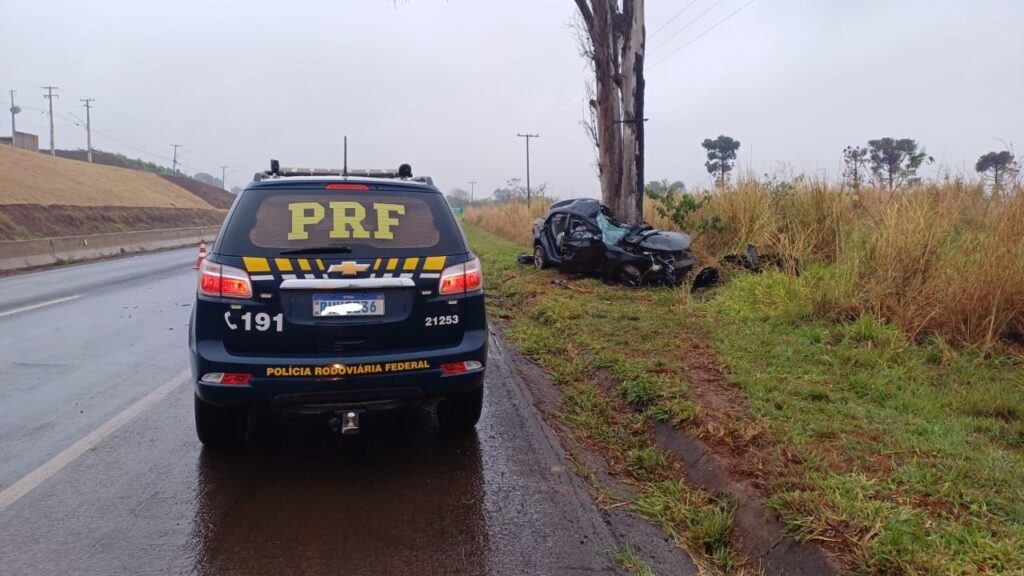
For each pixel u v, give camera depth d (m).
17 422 5.00
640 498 3.81
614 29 12.03
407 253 3.99
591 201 11.50
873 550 2.90
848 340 6.03
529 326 8.15
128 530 3.44
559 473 4.19
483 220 35.94
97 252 19.83
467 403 4.65
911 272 6.57
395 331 3.92
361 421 5.12
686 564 3.19
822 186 9.97
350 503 3.77
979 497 3.23
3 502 3.73
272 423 5.04
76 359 6.84
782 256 8.74
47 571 3.05
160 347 7.39
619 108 12.30
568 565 3.17
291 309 3.78
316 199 4.05
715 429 4.30
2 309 9.99
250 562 3.16
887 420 4.29
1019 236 6.12
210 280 3.79
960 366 5.28
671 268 9.57
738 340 6.37
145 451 4.48
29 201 37.50
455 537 3.41
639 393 5.08
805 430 4.20
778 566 3.09
